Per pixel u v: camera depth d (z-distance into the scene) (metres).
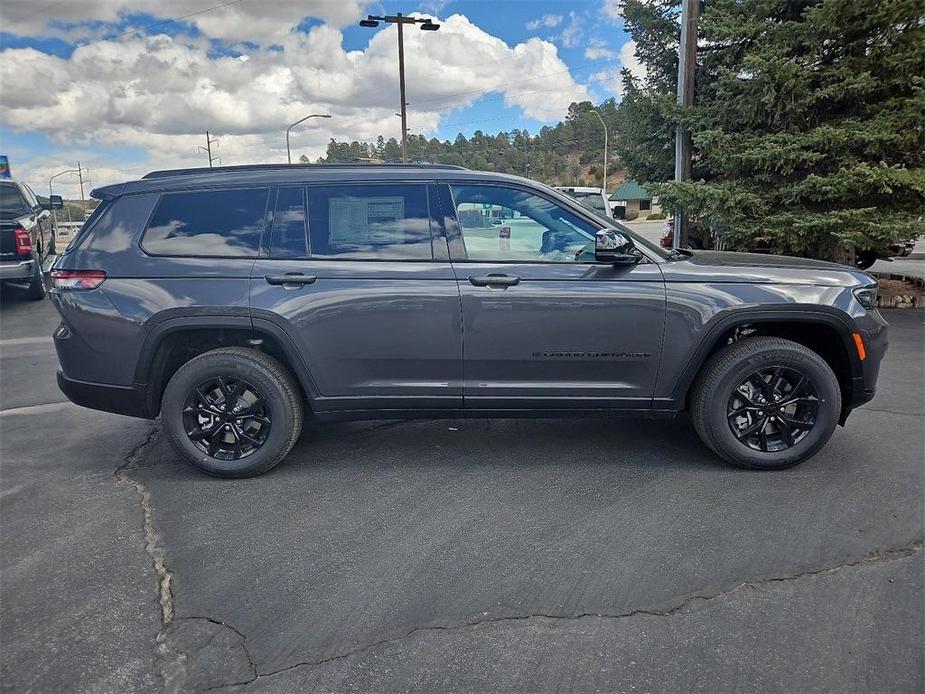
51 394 5.70
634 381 3.70
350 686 2.15
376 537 3.10
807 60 8.09
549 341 3.62
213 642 2.38
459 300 3.59
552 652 2.29
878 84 7.99
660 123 9.76
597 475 3.76
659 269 3.61
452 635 2.39
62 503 3.52
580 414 3.81
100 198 3.78
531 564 2.84
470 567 2.83
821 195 7.95
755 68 7.98
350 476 3.81
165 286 3.61
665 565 2.81
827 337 3.81
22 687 2.16
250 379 3.69
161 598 2.65
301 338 3.62
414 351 3.66
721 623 2.42
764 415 3.71
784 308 3.56
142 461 4.13
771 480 3.64
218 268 3.62
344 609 2.55
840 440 4.18
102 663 2.27
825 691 2.08
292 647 2.34
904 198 8.12
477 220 3.67
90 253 3.69
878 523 3.12
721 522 3.17
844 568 2.75
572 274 3.59
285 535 3.14
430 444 4.30
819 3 8.20
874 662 2.20
